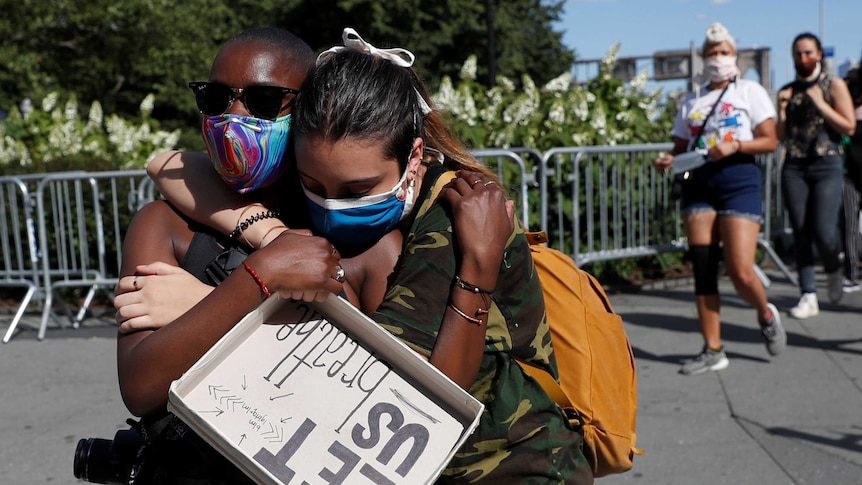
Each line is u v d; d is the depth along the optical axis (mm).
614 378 1852
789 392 4852
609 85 8820
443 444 1364
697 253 5188
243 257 1561
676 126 5398
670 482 3766
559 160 7117
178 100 23656
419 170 1625
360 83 1455
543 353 1651
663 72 22953
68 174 6910
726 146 4910
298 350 1406
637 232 7652
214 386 1354
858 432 4254
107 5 18594
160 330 1411
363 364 1404
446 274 1500
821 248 6309
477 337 1497
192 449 1537
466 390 1508
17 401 5004
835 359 5445
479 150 6664
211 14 24344
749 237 5059
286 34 1604
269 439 1338
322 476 1331
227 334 1356
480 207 1515
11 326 6496
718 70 5109
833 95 6117
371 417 1371
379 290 1566
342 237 1553
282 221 1641
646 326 6430
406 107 1496
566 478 1654
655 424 4438
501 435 1595
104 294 7805
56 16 18406
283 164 1567
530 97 8242
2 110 20156
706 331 5258
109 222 7402
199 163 1643
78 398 5047
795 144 6289
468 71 9156
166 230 1598
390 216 1534
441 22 31359
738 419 4473
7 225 7578
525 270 1606
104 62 20188
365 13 30250
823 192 6250
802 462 3924
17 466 4051
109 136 9781
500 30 32875
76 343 6367
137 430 1713
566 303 1816
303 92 1477
